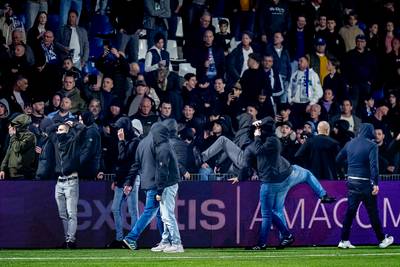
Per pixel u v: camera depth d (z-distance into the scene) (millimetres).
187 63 56281
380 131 51875
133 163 39125
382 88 59156
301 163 44844
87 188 40062
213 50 54906
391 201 43750
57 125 41031
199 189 41281
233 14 58219
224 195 41531
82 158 40562
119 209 39688
